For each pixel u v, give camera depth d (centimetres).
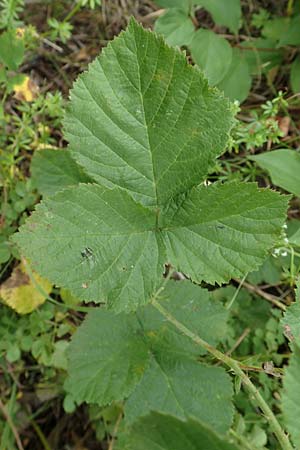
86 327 36
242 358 41
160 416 21
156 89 27
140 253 28
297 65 47
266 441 38
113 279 27
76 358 36
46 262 26
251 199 26
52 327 44
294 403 26
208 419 34
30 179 43
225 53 44
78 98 27
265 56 48
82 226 26
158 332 36
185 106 27
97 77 27
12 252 42
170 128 27
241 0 51
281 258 42
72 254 26
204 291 37
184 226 28
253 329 43
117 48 26
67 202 26
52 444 45
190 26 44
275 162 40
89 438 46
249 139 42
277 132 42
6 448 42
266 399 40
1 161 44
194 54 44
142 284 27
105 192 26
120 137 27
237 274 27
